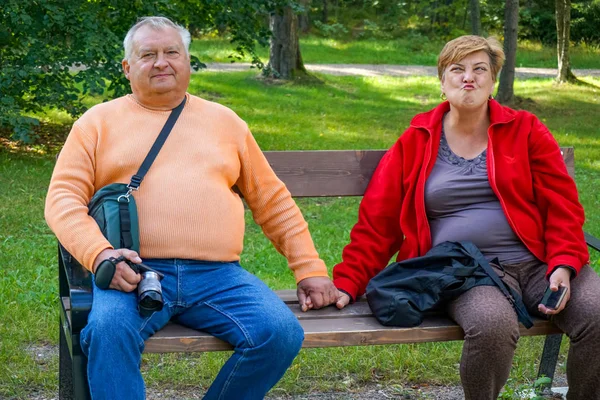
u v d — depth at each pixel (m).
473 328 2.66
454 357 3.71
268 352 2.51
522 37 27.92
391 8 30.44
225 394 2.56
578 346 2.77
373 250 3.16
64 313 2.79
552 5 27.84
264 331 2.52
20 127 8.79
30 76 9.05
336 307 3.00
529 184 3.09
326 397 3.36
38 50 8.76
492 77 3.13
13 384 3.32
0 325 3.89
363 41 27.08
